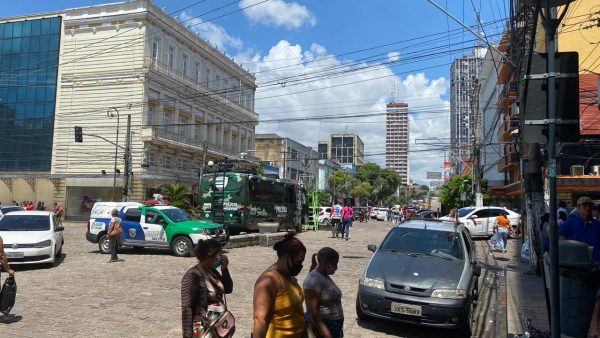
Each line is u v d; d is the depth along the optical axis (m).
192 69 49.56
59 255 16.30
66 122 44.78
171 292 10.50
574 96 5.39
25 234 14.01
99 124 43.50
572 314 6.67
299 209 32.94
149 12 42.38
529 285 12.34
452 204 51.28
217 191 25.72
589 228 7.42
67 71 45.09
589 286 6.64
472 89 42.44
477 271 8.58
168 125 42.50
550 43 5.50
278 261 4.06
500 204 48.41
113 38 43.44
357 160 134.50
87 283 11.47
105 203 18.50
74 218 43.94
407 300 7.59
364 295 8.04
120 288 10.88
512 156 33.72
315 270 4.74
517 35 14.56
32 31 46.97
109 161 43.12
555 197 5.31
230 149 56.41
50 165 45.50
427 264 8.30
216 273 4.92
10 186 46.50
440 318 7.46
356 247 21.19
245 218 25.50
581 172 24.27
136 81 42.12
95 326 7.74
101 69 43.75
